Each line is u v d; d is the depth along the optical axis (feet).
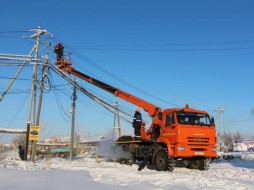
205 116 65.31
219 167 73.82
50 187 33.47
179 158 64.49
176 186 38.96
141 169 65.16
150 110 73.56
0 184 34.71
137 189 34.94
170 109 65.36
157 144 66.69
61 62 78.74
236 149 274.16
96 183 38.55
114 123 127.85
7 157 100.37
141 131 73.97
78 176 44.73
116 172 56.59
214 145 64.54
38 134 86.28
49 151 134.82
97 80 77.61
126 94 76.13
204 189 36.81
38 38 86.94
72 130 105.91
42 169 54.60
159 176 50.88
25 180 38.27
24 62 86.74
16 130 92.07
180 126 62.44
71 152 103.91
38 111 87.61
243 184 42.09
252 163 87.20
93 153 123.13
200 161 65.98
